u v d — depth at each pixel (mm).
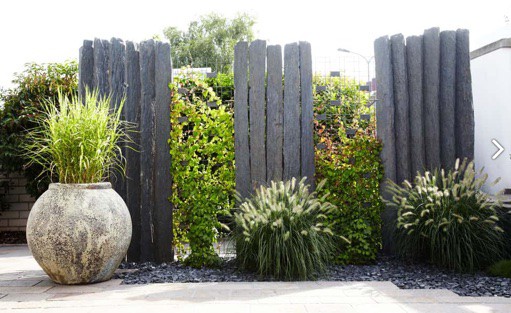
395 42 5004
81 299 3275
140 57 5031
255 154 4902
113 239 3764
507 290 3502
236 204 4793
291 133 4926
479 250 4156
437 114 4934
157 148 4922
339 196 4812
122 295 3395
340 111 5270
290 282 3854
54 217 3631
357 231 4711
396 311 2900
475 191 4305
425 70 4992
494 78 5832
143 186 4980
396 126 4953
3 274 4355
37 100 6816
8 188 7387
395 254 4738
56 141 3773
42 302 3186
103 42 5102
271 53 4973
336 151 4883
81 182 3912
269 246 3936
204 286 3715
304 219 4145
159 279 4012
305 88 4945
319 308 2980
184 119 4902
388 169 4855
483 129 6125
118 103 5020
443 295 3350
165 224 4879
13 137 6695
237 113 4934
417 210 4328
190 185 4797
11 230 7512
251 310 2936
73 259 3635
